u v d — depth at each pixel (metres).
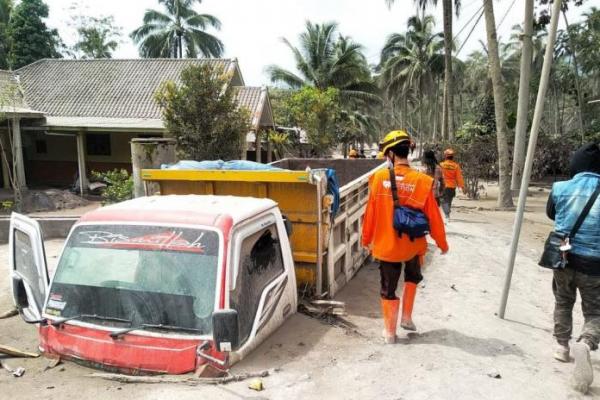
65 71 26.62
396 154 4.79
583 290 4.34
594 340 4.20
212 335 3.79
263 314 4.64
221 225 4.19
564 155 28.41
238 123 14.65
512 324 5.62
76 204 20.39
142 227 4.33
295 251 5.93
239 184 6.12
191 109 14.23
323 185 5.84
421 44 48.59
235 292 4.17
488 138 28.34
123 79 25.84
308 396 3.74
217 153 14.45
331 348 4.68
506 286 5.77
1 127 21.48
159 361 3.88
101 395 3.61
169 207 4.59
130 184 13.77
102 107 24.33
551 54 5.26
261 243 4.75
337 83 41.09
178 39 46.19
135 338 3.94
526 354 4.75
